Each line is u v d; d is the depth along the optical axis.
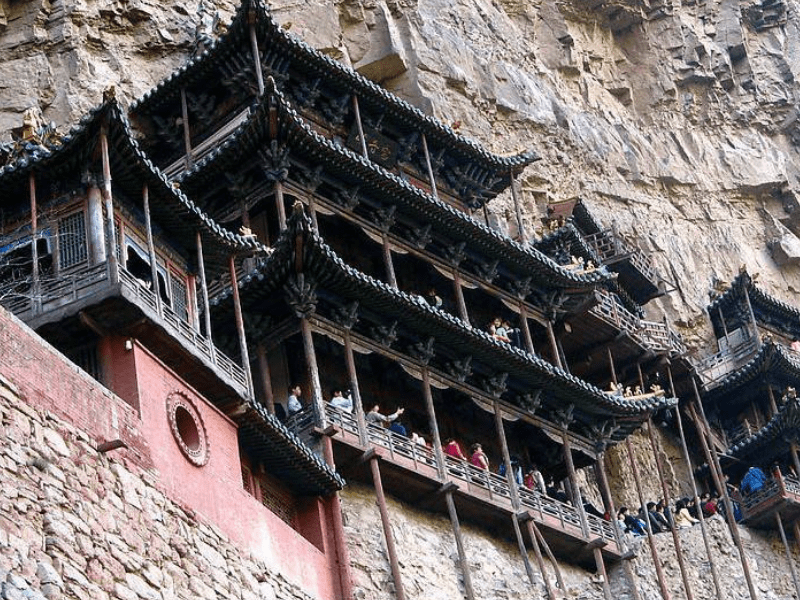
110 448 30.47
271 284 44.78
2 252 36.34
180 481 33.41
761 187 82.50
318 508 41.06
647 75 80.69
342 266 44.69
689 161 79.81
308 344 44.66
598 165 74.06
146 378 33.88
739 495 62.44
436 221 52.44
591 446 53.97
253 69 53.38
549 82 74.12
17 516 27.25
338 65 54.97
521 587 47.25
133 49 58.47
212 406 36.41
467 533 47.25
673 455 67.38
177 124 55.62
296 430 43.59
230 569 33.88
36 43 56.31
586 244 65.50
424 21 67.88
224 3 62.34
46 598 26.91
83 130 35.69
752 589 57.19
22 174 36.34
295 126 48.34
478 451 49.31
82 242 35.75
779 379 70.19
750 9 87.06
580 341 61.38
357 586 41.28
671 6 82.00
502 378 50.53
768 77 86.12
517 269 55.53
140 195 37.22
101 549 29.17
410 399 50.31
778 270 82.06
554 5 77.25
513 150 65.69
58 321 33.59
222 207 50.75
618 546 51.75
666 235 76.19
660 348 63.34
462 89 67.88
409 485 45.53
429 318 47.28
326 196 50.88
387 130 57.97
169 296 37.75
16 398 28.70
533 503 49.41
